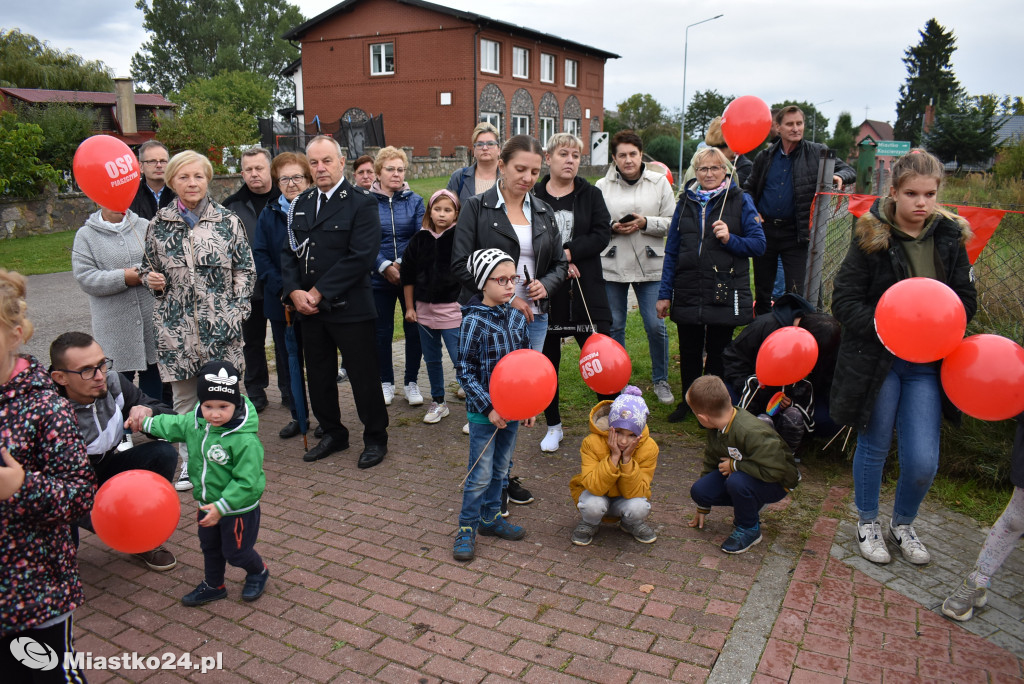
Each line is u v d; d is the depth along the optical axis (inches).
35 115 837.8
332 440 196.4
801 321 174.6
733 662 108.7
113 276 182.9
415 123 1315.2
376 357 188.1
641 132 1768.0
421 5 1256.2
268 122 1134.4
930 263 125.4
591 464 141.6
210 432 124.3
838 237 240.2
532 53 1400.1
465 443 202.2
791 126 219.5
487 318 138.7
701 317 192.1
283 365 235.6
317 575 137.6
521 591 129.8
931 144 1183.6
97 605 130.3
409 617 123.2
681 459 184.4
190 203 174.2
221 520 123.3
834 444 180.7
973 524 150.3
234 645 117.3
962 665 107.6
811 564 135.3
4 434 79.0
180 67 2876.5
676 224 197.5
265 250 210.1
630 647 113.1
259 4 2950.3
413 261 208.8
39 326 339.9
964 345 113.0
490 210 159.2
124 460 146.3
